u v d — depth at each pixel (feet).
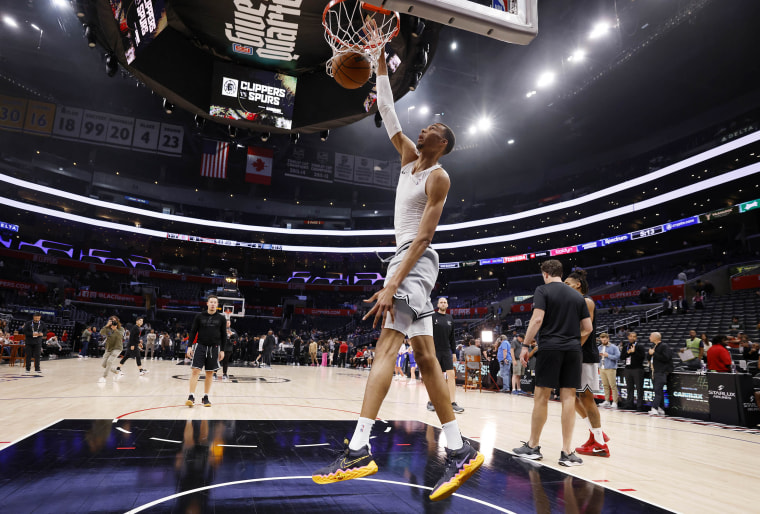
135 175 143.74
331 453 12.50
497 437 16.57
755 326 50.96
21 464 10.28
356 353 84.43
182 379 36.76
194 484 9.18
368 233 148.25
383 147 145.69
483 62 107.55
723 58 87.61
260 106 22.61
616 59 93.35
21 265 121.70
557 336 13.24
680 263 104.94
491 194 146.72
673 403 27.86
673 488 10.59
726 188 96.53
